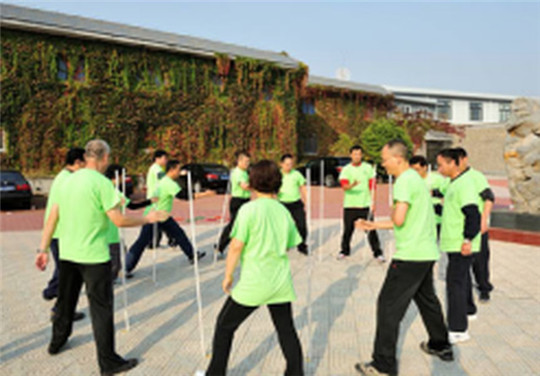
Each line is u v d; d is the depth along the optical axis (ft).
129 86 69.51
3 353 12.53
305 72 88.94
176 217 42.24
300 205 24.97
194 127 76.54
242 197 23.99
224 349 9.88
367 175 23.43
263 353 12.44
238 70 80.69
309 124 99.76
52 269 22.26
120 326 14.58
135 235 32.60
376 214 43.57
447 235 13.19
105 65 67.21
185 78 75.05
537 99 31.86
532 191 31.40
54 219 11.45
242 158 23.88
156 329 14.29
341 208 49.21
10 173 48.93
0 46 59.16
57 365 11.79
